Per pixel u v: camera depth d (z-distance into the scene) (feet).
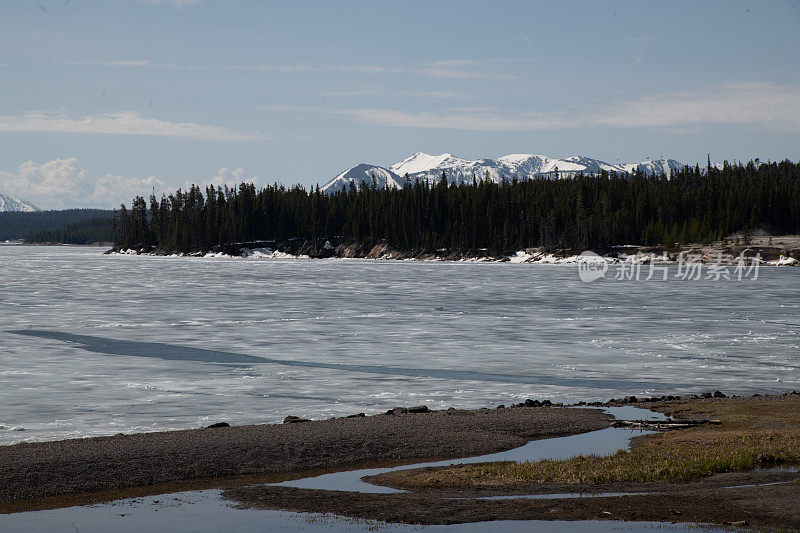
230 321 294.66
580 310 350.23
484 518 66.85
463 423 115.14
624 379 168.55
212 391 151.74
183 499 76.48
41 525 67.87
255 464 90.84
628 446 100.12
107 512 71.97
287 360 195.72
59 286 502.38
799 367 185.47
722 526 62.49
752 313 336.49
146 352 209.15
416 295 443.32
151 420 123.65
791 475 80.02
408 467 90.84
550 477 81.25
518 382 164.66
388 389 155.43
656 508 68.13
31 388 153.58
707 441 97.96
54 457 90.68
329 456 95.20
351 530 64.64
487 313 333.83
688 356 204.64
